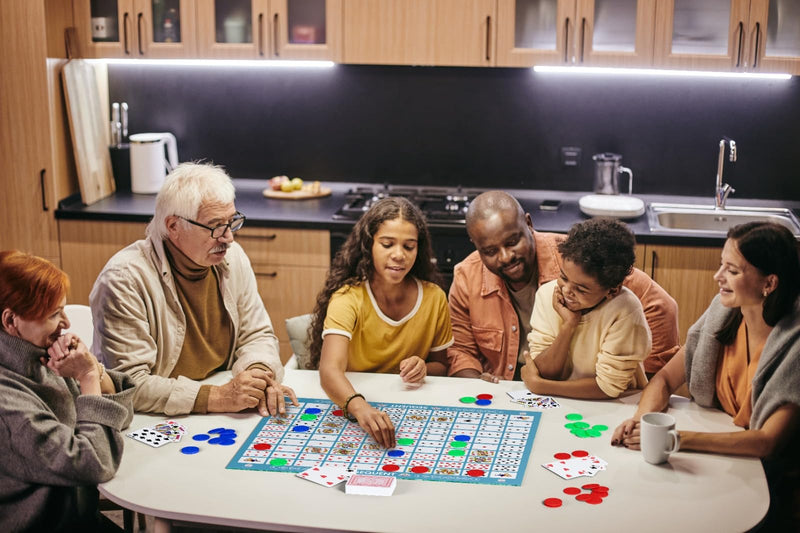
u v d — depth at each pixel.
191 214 2.76
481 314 3.18
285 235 4.54
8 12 4.49
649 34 4.48
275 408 2.68
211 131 5.23
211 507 2.18
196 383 2.73
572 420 2.64
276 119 5.18
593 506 2.18
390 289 2.94
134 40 4.75
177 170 2.83
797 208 4.80
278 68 5.11
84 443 2.26
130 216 4.62
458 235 4.47
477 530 2.08
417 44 4.65
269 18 4.69
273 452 2.45
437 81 5.02
